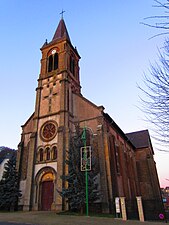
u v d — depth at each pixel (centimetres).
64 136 2586
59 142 2530
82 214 1873
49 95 3047
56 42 3484
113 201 2200
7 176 2619
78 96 3019
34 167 2630
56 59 3400
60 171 2359
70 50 3566
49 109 2933
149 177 4106
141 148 4469
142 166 4262
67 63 3275
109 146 2686
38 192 2480
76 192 1980
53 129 2755
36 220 1445
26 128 3080
